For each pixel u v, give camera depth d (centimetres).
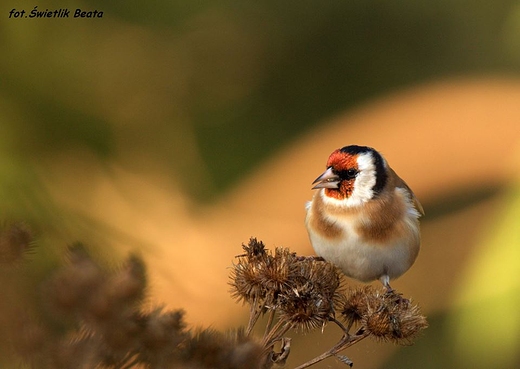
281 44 1375
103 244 677
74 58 998
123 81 1145
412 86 1403
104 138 976
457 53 1429
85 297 405
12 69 923
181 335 456
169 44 1248
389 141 1298
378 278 822
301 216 1159
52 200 679
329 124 1346
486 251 920
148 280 434
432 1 1428
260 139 1320
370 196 796
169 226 934
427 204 1261
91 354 405
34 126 905
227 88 1325
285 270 612
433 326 1185
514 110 1303
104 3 1148
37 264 586
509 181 1057
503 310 899
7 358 390
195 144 1261
